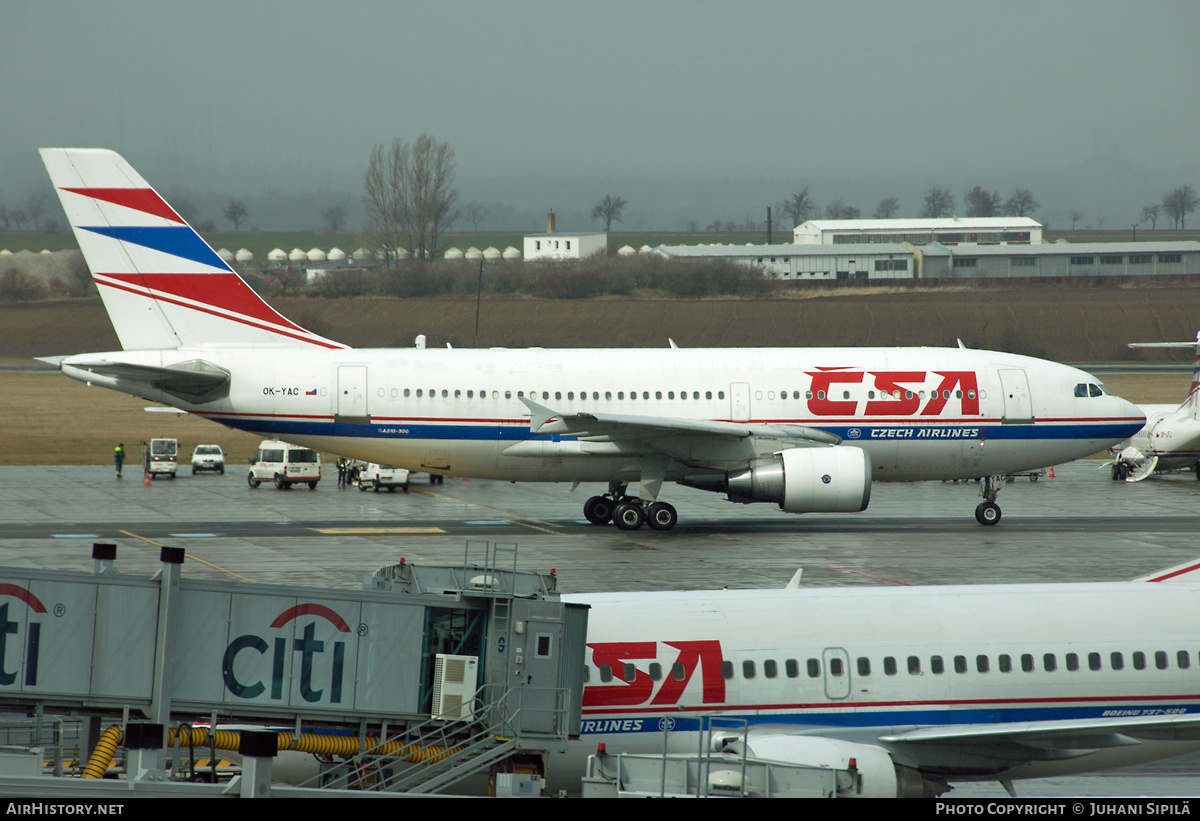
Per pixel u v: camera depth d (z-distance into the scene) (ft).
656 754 239.71
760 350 613.93
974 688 248.52
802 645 246.88
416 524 620.49
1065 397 608.60
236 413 578.25
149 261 583.58
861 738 243.19
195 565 479.00
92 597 220.43
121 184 579.89
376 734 238.07
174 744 229.66
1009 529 600.39
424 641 237.86
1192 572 285.84
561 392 588.50
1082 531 591.78
